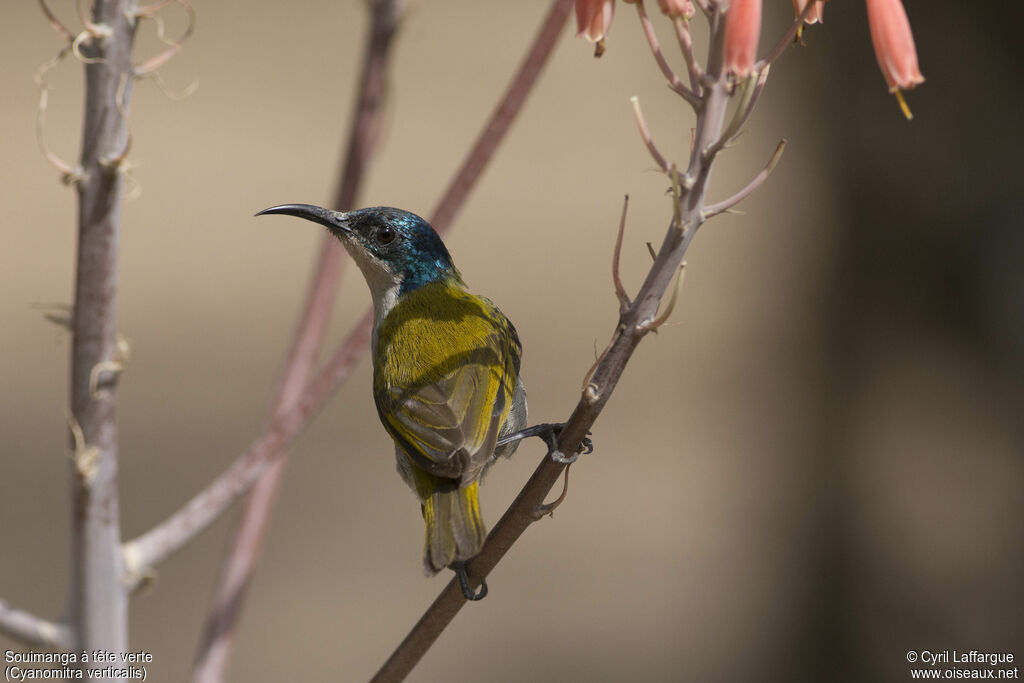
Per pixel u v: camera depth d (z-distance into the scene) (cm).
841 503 1199
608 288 2217
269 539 1595
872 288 1156
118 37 439
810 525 1216
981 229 1090
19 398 1944
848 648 1201
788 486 1230
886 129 1095
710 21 389
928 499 1197
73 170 440
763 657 1252
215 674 604
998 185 1068
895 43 389
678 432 1834
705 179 392
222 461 1727
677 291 405
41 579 1470
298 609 1449
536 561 1547
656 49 388
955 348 1152
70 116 2852
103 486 458
